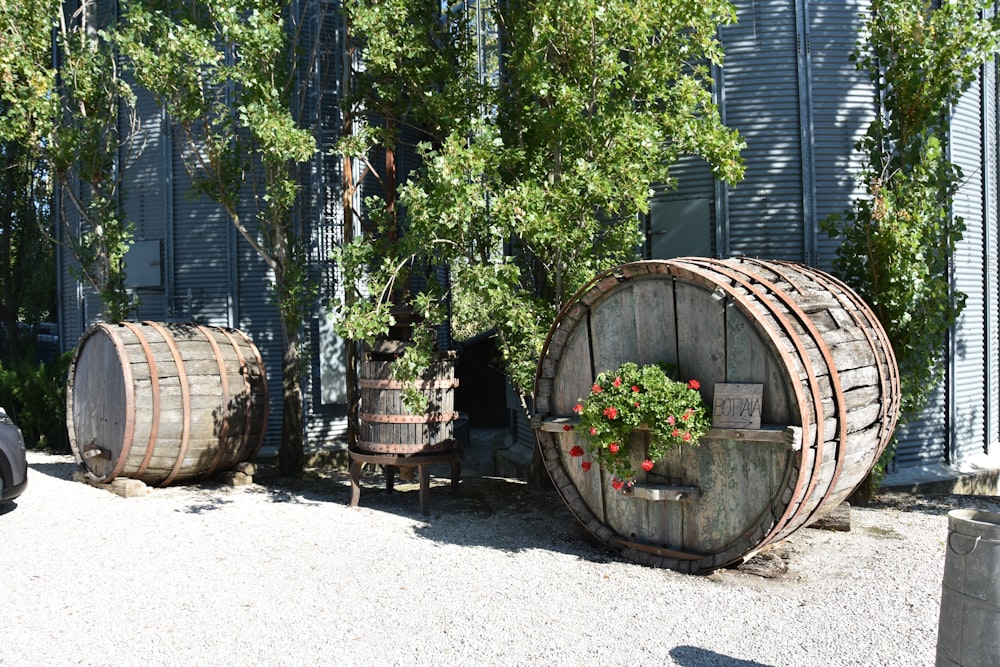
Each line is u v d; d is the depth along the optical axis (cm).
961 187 1054
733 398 629
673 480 680
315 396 1348
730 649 514
